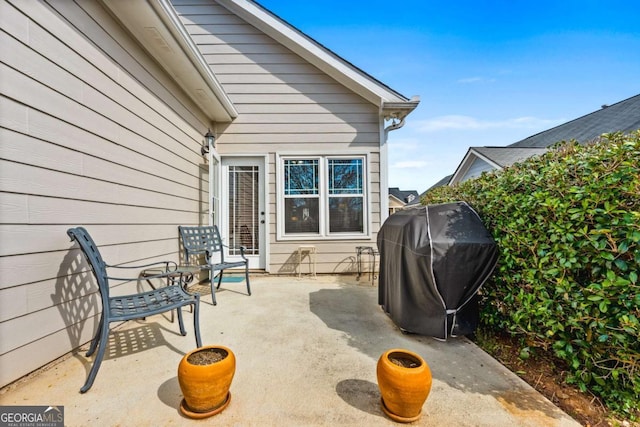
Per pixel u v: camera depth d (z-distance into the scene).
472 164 10.77
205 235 4.01
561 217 1.78
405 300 2.48
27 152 1.76
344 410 1.51
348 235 5.02
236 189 5.08
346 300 3.52
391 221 3.00
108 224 2.46
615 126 7.09
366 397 1.62
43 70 1.88
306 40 4.78
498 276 2.31
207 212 4.68
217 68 4.98
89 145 2.26
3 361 1.62
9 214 1.65
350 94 5.05
